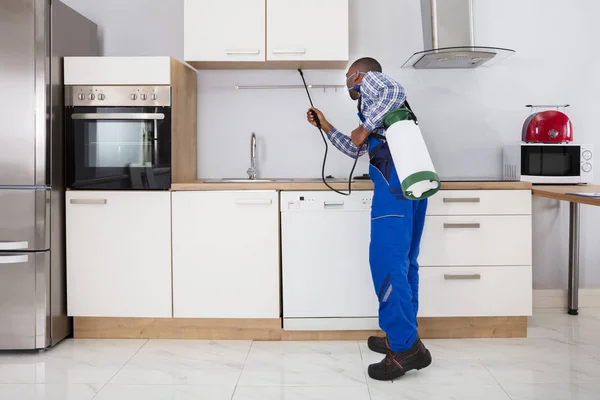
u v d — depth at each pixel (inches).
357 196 116.2
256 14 125.5
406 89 141.9
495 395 90.3
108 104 118.4
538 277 145.2
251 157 138.9
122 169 118.7
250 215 117.6
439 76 141.8
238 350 113.9
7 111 111.0
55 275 116.3
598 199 89.6
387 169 99.0
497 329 120.8
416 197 95.0
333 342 118.8
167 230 118.3
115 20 141.3
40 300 112.3
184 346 116.6
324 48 125.6
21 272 112.2
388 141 96.7
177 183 119.5
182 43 141.3
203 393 92.0
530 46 141.7
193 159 139.2
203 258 118.3
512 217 117.2
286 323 118.1
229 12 125.6
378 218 99.6
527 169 128.0
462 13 131.9
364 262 117.0
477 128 142.3
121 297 119.3
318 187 116.4
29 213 111.9
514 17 141.4
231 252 118.1
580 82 142.2
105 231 118.9
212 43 125.8
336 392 92.3
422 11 136.5
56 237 116.5
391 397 90.0
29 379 98.5
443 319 120.4
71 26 123.0
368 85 99.1
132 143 118.7
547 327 128.1
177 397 90.4
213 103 142.1
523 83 142.1
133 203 118.5
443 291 117.7
